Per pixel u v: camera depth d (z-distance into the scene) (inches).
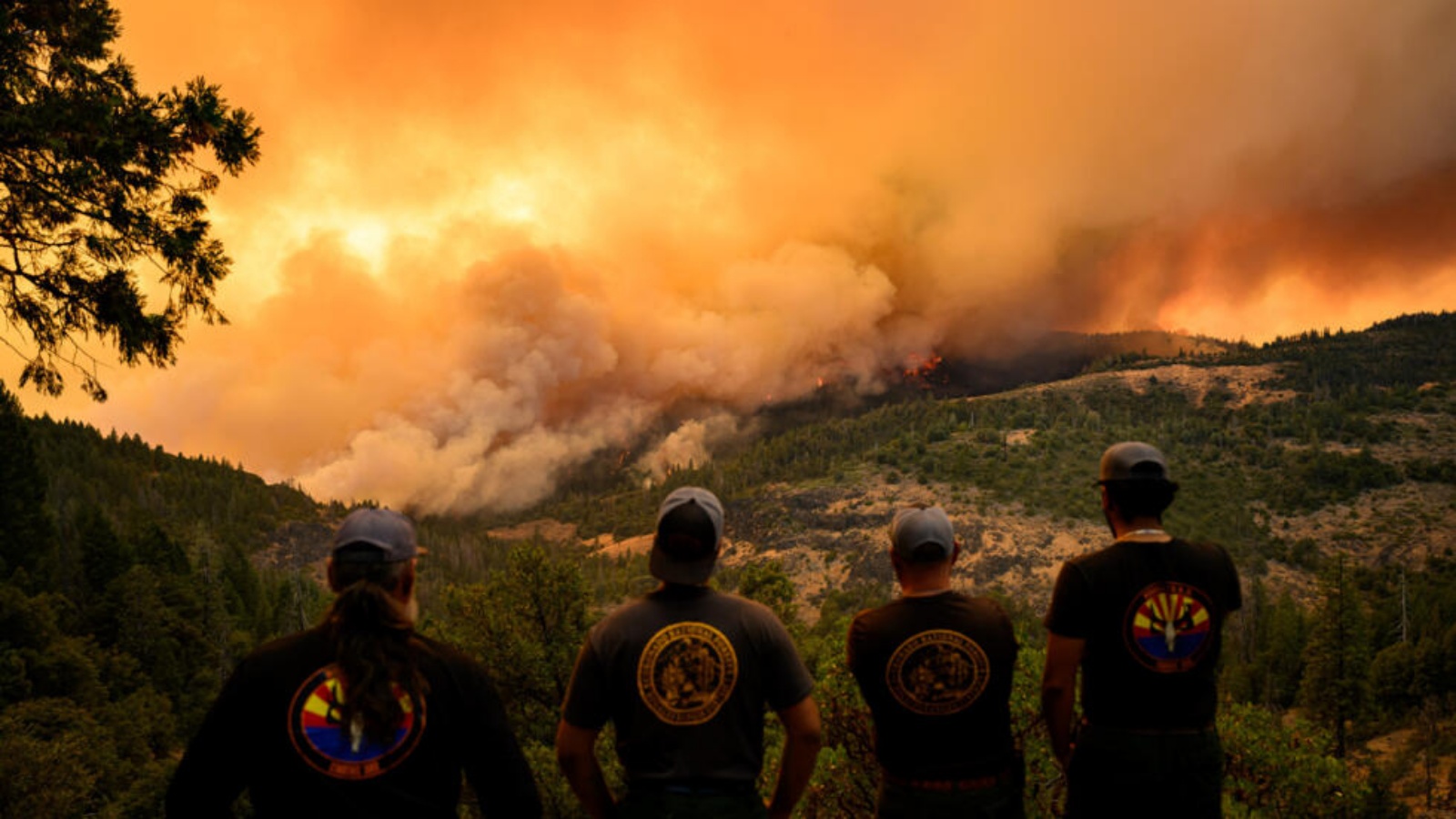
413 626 99.8
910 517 148.9
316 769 90.5
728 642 121.1
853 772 277.7
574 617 685.3
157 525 4015.8
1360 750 2269.9
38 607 2256.4
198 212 339.9
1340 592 2431.1
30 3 295.0
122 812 1542.8
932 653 142.6
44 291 323.0
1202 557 134.3
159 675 2834.6
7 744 954.7
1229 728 286.0
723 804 117.9
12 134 289.0
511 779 100.7
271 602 5403.5
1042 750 261.7
